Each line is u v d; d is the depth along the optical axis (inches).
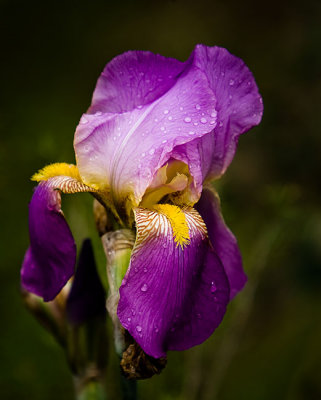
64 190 18.5
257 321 32.4
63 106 38.6
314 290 33.8
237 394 23.7
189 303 17.8
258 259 24.8
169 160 18.8
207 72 18.8
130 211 18.8
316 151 38.5
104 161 19.0
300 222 25.9
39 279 19.2
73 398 25.5
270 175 38.0
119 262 18.6
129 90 19.3
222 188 25.5
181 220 18.3
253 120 19.5
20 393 25.5
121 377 19.3
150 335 17.4
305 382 25.2
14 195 28.9
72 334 20.1
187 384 24.1
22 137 32.1
